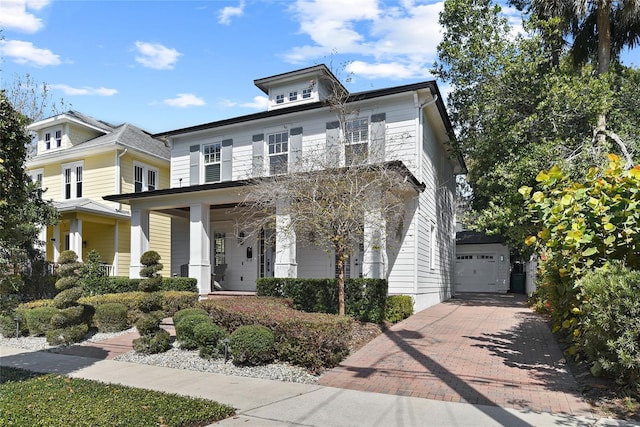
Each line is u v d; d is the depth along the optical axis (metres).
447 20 16.20
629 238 5.23
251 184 11.64
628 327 4.63
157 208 14.90
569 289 5.79
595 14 15.48
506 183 13.44
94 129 21.61
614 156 5.59
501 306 15.80
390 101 13.21
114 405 4.74
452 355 7.55
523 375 6.27
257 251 16.39
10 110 5.87
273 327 7.12
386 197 10.12
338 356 7.02
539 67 14.99
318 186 9.16
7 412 4.43
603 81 12.99
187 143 16.92
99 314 10.10
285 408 4.98
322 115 14.24
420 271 13.42
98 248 19.50
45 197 20.86
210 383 6.08
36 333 9.77
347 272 14.10
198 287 13.69
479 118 15.38
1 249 5.75
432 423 4.47
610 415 4.66
